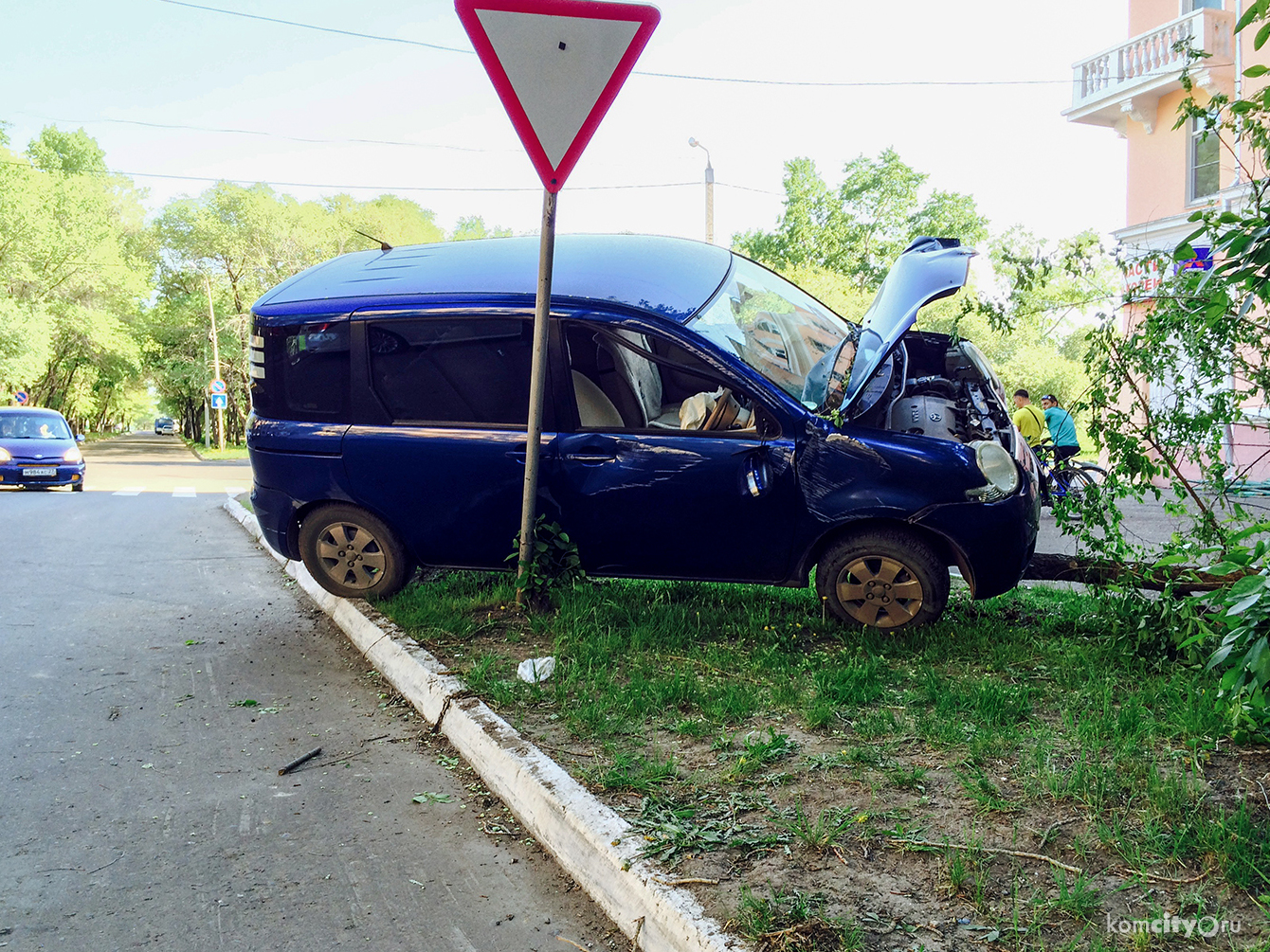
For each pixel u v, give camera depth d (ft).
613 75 14.43
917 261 16.53
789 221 184.96
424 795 10.69
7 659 15.83
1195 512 14.25
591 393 16.20
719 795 9.58
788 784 9.82
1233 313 11.28
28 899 8.40
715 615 16.31
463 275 17.39
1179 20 52.85
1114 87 56.80
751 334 16.84
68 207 156.87
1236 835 8.02
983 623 15.56
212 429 208.33
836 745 10.96
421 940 7.83
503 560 16.88
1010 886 7.75
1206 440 13.55
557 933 7.97
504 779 10.55
